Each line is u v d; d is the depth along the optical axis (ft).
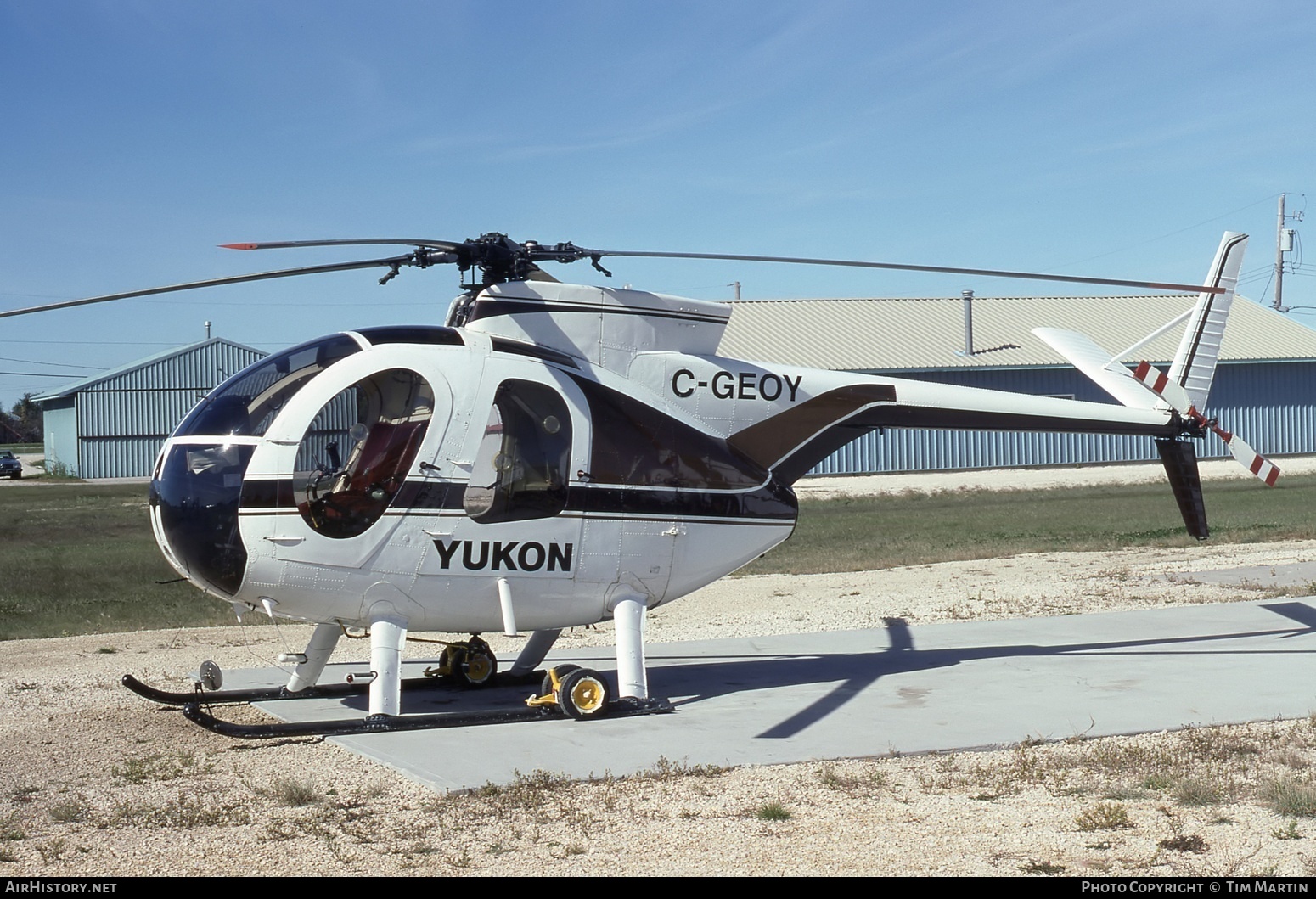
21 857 19.35
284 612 28.99
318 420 28.14
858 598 53.57
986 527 86.99
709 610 51.78
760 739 27.40
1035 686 33.12
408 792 23.27
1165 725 27.94
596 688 29.89
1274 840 19.17
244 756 26.58
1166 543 71.56
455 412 29.22
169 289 27.55
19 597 56.59
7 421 536.42
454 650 35.17
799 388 34.73
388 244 28.19
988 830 20.06
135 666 38.91
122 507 126.52
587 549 30.73
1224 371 173.68
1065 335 41.88
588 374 31.60
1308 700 30.50
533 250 31.22
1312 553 64.54
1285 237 251.80
